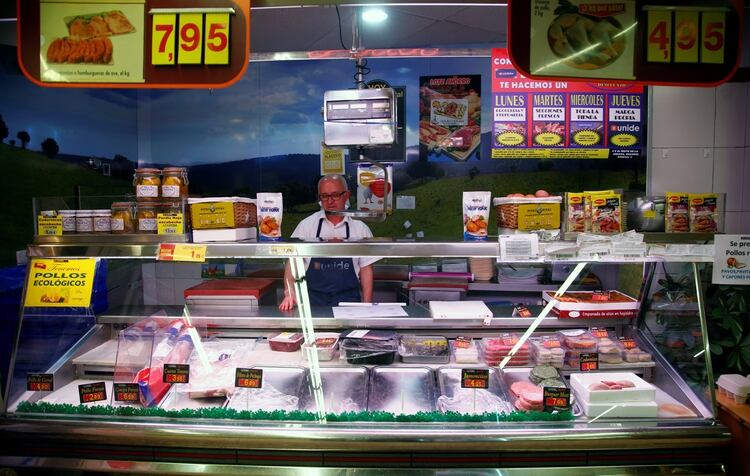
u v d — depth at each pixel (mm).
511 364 2287
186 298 2549
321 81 4668
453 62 4426
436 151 4023
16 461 1901
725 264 1971
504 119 3092
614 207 1993
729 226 3111
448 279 2895
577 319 2387
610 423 1877
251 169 4762
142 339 2258
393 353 2289
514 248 1985
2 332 2719
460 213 4523
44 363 2170
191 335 2346
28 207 3490
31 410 1970
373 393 2086
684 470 1839
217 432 1834
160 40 1887
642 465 1842
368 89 2246
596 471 1835
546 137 3104
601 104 3082
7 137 3352
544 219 2033
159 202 2070
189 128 4734
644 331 2336
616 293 2518
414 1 1913
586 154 3115
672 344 2170
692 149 3094
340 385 2135
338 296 2801
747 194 3080
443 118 3980
